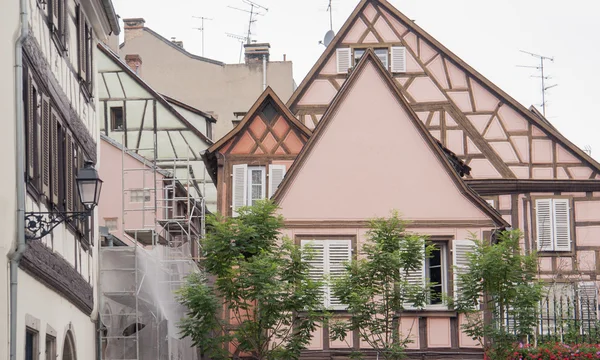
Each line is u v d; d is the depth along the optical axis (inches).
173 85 2294.5
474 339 1120.8
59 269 871.1
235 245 1058.1
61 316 897.5
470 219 1231.5
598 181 1663.4
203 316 1063.0
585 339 1198.9
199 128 2037.4
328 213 1232.2
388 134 1249.4
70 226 932.6
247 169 1350.9
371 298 1095.6
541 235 1660.9
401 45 1664.6
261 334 1067.9
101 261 1216.2
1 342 690.8
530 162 1660.9
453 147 1659.7
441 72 1664.6
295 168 1241.4
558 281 1589.6
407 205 1235.2
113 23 1156.5
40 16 824.3
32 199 768.9
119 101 1950.1
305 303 1051.9
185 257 1342.3
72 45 994.1
